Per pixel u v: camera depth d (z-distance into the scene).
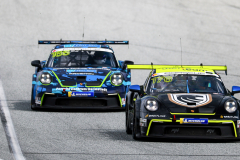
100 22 81.88
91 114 35.22
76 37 74.50
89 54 40.25
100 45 41.97
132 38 74.50
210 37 76.44
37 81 36.59
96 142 25.50
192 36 76.56
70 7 88.88
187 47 70.81
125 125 30.95
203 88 28.50
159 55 66.12
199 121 25.16
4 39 72.19
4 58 62.34
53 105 35.94
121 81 36.81
